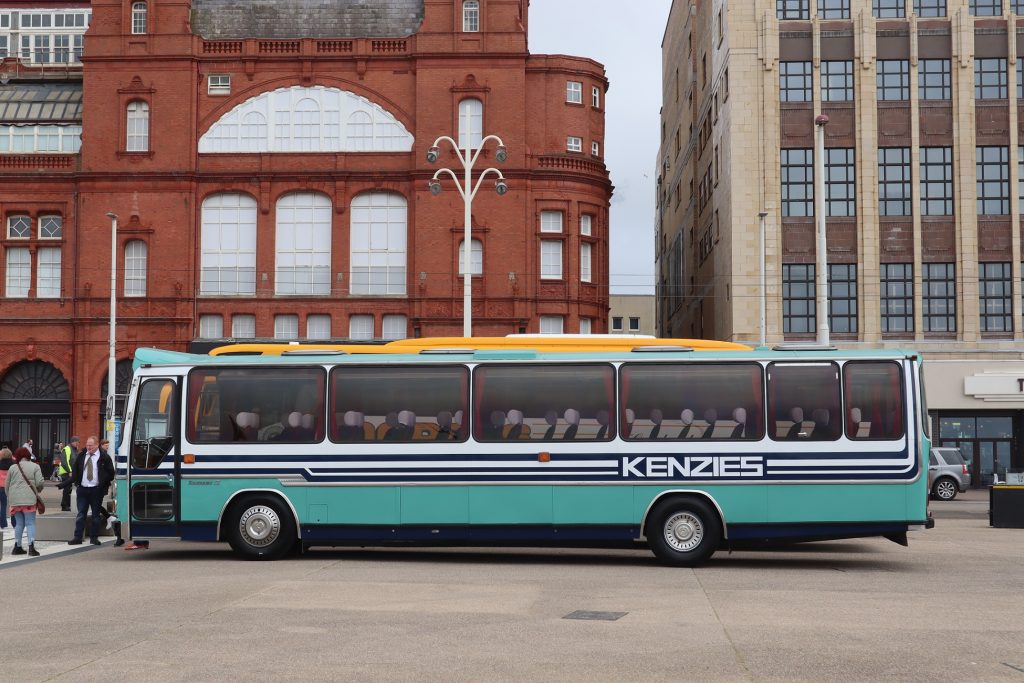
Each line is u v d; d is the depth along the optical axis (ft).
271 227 180.04
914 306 168.86
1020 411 169.78
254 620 44.57
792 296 170.09
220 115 182.09
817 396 67.15
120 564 68.18
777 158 171.53
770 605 49.34
